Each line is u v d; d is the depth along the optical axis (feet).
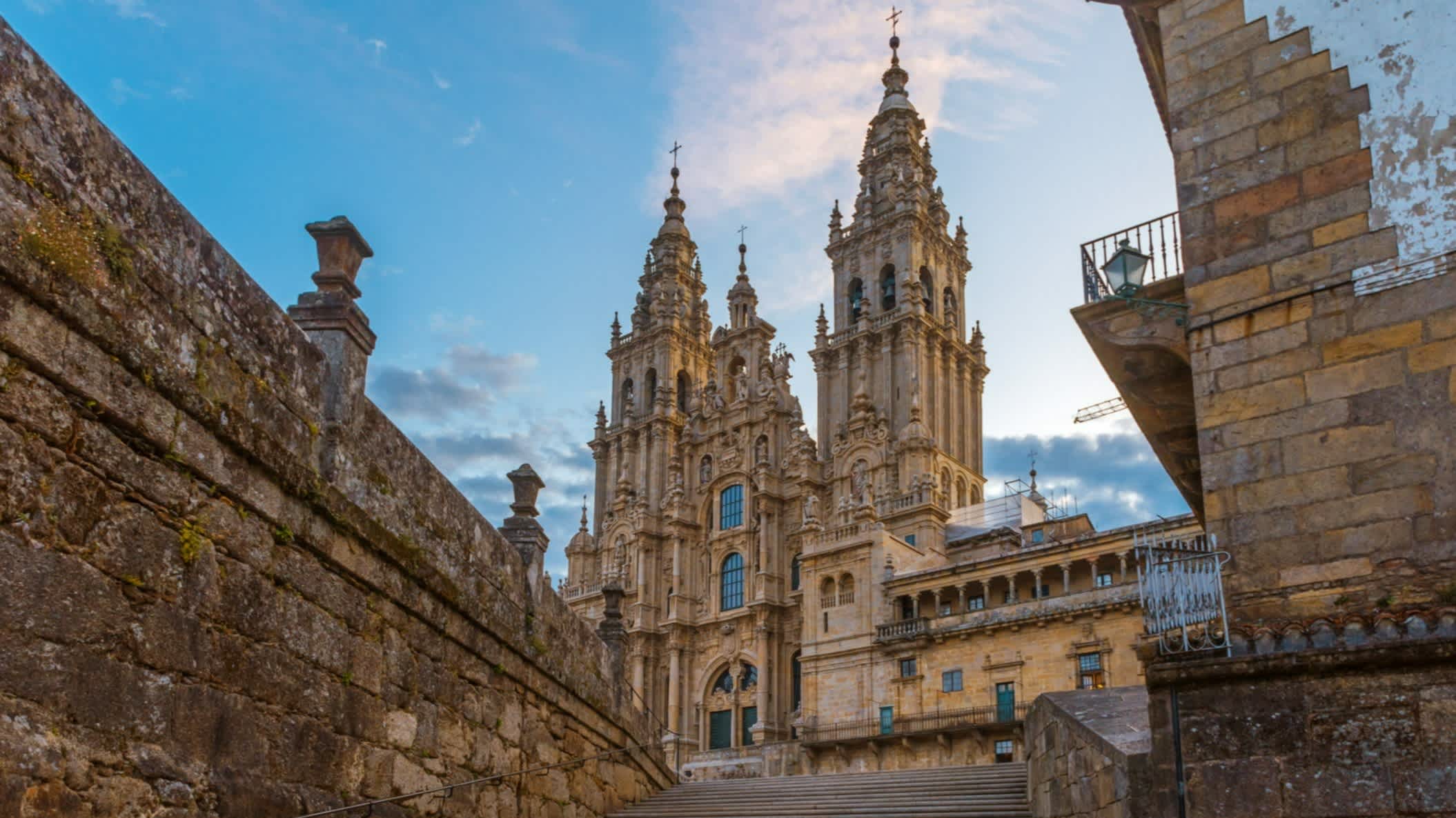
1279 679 42.52
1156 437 66.59
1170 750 43.88
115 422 33.78
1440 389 43.52
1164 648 45.24
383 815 47.39
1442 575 41.93
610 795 81.56
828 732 204.85
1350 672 41.34
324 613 44.27
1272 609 44.68
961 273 272.10
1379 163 47.03
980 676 189.26
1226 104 51.37
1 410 29.99
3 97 30.07
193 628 36.70
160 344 35.53
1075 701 62.85
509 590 63.46
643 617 263.90
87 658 32.32
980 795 79.30
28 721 30.14
